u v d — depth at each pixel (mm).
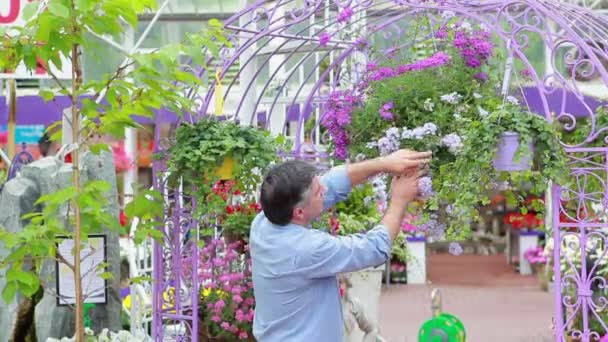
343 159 6434
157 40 10969
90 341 5992
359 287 7246
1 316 6484
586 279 5438
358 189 7344
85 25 4887
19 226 6453
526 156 4969
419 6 5691
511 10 6379
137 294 7754
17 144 13094
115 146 13430
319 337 3686
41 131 13133
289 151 7379
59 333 6395
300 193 3701
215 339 6332
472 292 13227
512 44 5383
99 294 6273
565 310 7621
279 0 6121
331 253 3631
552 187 5395
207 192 5871
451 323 5270
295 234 3709
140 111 5078
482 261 17266
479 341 9422
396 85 5848
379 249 3664
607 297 7422
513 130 4996
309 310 3689
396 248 12219
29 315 6527
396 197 3787
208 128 5945
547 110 5156
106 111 5070
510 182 5367
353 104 6352
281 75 9734
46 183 6559
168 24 10977
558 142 5094
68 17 4617
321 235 3701
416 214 5328
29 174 6590
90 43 4953
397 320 10844
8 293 4945
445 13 6434
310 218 3775
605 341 6109
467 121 5461
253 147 5871
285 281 3676
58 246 5734
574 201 6066
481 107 5547
